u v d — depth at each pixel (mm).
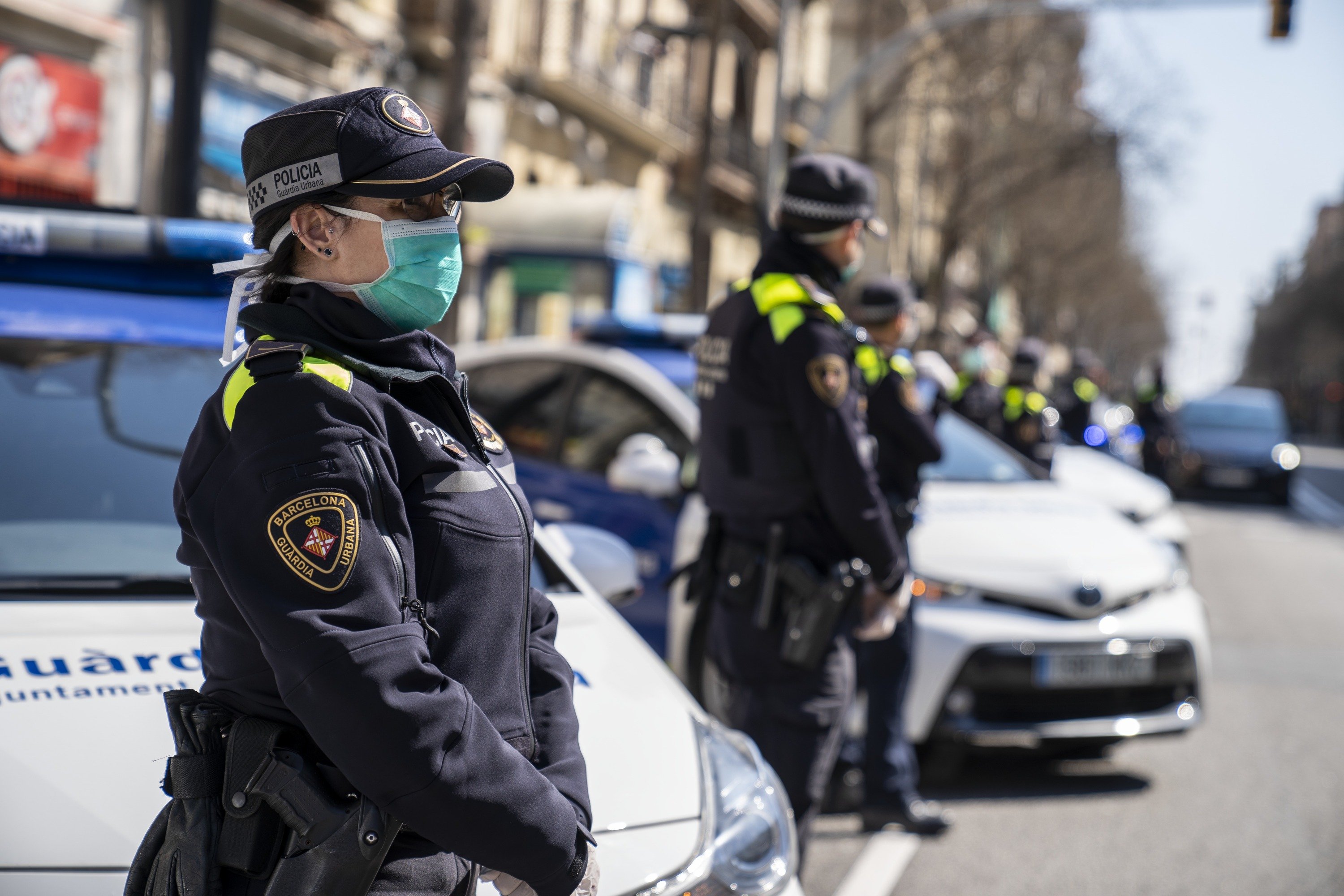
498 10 19125
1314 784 5625
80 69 11875
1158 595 5352
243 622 1567
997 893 4227
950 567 5137
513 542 1680
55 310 3154
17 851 1899
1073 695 5062
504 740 1612
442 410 1681
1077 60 29109
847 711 3396
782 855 2420
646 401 5773
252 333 1657
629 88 23375
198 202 7289
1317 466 41906
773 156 17266
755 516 3381
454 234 1688
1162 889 4316
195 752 1598
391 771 1450
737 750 2641
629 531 5469
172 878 1558
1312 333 90312
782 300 3326
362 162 1593
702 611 3600
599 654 2717
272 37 14141
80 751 2074
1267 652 8719
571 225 17391
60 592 2570
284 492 1486
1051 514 5668
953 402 10156
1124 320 81625
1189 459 21625
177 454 2953
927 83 27859
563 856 1577
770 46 30781
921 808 4723
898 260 36469
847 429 3234
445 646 1588
